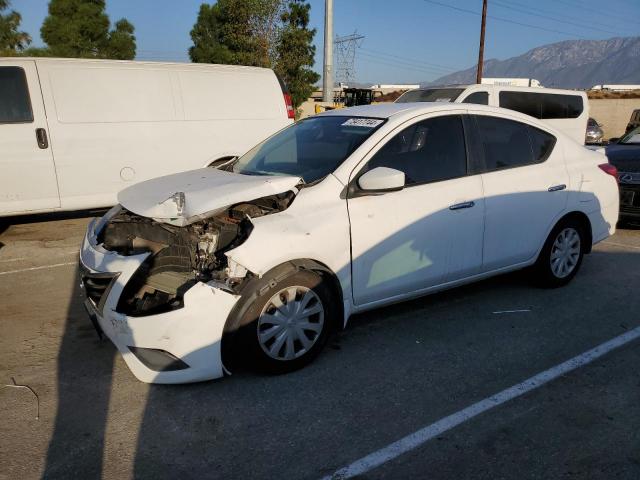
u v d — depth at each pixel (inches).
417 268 154.9
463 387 131.3
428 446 108.7
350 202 141.6
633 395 127.6
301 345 137.4
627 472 101.3
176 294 122.6
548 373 137.9
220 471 101.6
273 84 334.6
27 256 242.5
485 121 173.3
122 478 99.6
